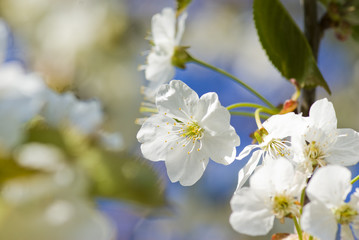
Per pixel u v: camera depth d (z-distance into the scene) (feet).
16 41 1.17
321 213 0.87
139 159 0.74
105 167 0.72
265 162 0.95
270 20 1.04
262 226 0.90
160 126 1.01
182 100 1.01
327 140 0.94
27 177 0.68
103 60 1.22
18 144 0.71
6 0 1.19
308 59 1.03
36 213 0.70
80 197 0.71
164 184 0.75
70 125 0.76
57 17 1.11
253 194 0.90
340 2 1.12
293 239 0.91
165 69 1.14
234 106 1.00
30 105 0.76
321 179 0.88
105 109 1.22
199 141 1.01
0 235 0.68
